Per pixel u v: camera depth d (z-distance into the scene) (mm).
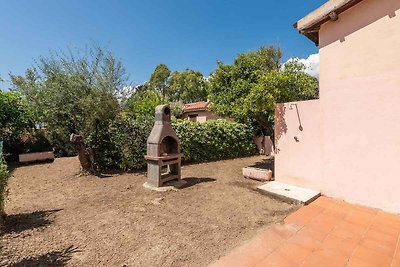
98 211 4980
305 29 5902
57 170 9922
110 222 4375
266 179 7578
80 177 8430
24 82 10086
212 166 10812
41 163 11820
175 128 11344
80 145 8477
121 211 4969
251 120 13992
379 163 4770
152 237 3756
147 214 4781
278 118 6934
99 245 3500
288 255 3195
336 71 5465
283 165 6805
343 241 3576
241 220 4430
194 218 4547
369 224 4164
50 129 9750
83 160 8672
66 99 8383
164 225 4223
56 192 6594
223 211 4918
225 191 6461
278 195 5723
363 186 5043
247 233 3883
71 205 5418
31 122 13391
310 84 9023
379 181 4781
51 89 8211
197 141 12094
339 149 5445
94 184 7465
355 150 5152
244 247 3424
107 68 9008
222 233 3889
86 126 8969
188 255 3213
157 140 6738
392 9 4508
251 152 14680
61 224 4285
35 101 8594
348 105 5246
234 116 9516
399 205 4520
